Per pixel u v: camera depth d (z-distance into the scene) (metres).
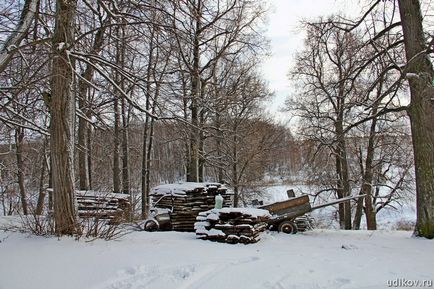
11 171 18.50
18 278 4.62
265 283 4.68
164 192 11.04
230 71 18.17
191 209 10.58
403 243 8.54
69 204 7.26
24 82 7.96
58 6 7.25
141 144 22.11
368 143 20.16
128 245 6.81
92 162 17.50
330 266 5.75
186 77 9.55
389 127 18.81
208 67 14.75
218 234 8.16
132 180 25.33
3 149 17.12
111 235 7.38
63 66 7.25
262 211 8.92
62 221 7.21
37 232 7.29
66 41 7.00
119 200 11.58
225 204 11.65
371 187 20.08
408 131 18.77
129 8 7.75
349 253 7.12
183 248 6.89
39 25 8.02
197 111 11.08
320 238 9.46
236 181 23.67
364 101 12.23
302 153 22.50
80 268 5.06
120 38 8.07
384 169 21.48
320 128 19.78
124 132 17.03
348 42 14.06
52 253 5.82
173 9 7.37
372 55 12.41
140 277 4.79
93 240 6.96
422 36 9.74
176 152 20.77
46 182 22.12
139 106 7.87
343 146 19.38
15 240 6.74
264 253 6.80
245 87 19.06
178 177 28.42
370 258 6.61
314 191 22.86
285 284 4.66
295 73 21.12
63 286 4.38
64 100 7.36
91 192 10.75
